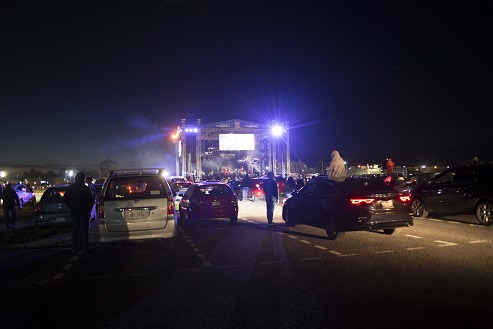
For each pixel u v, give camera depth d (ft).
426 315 17.62
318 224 39.75
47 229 52.80
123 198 33.60
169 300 21.01
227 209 52.06
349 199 35.88
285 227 48.16
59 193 52.70
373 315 17.84
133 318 18.44
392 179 79.56
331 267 27.02
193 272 27.12
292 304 19.71
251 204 90.33
